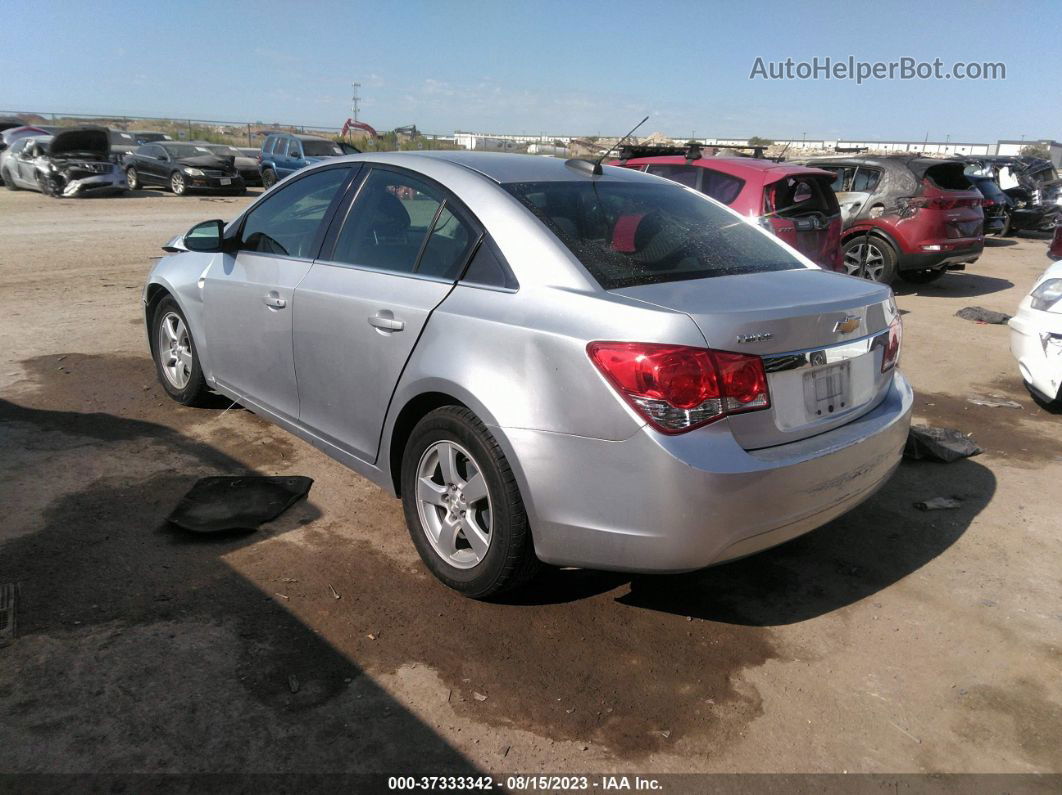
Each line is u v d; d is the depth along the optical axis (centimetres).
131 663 269
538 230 303
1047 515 414
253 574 329
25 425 471
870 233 1012
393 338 328
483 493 301
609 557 271
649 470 256
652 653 294
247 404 438
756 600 332
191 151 2338
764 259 342
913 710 271
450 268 322
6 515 362
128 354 628
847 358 299
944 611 328
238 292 423
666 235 332
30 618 289
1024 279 1228
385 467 348
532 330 277
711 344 257
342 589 323
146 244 1239
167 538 353
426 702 262
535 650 292
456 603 318
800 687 279
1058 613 329
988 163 1991
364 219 371
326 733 245
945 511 417
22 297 827
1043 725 265
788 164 799
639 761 244
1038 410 584
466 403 294
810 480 277
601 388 261
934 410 581
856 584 346
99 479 405
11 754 228
